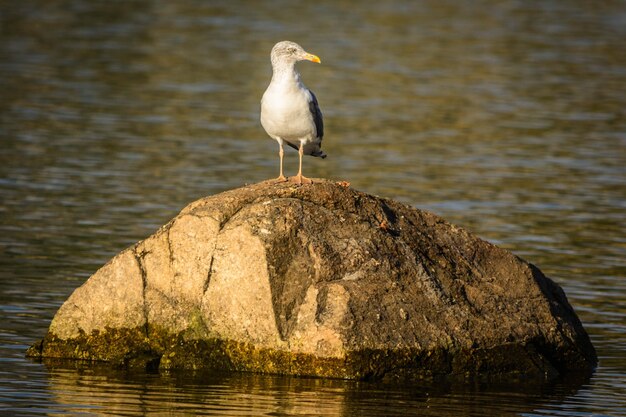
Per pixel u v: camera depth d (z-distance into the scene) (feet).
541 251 60.90
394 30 150.30
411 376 39.58
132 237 61.31
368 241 40.91
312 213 40.93
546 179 79.30
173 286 40.91
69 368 40.50
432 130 95.50
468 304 41.37
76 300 41.88
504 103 107.55
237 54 131.03
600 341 46.47
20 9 154.30
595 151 88.74
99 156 82.43
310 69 121.90
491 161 84.58
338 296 39.17
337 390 38.24
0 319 46.24
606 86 116.88
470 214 68.90
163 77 116.37
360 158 84.38
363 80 117.19
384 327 39.24
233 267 40.01
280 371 39.42
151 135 90.58
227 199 41.45
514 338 41.19
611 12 169.07
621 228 66.59
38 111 97.45
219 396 37.45
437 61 129.08
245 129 94.38
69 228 62.80
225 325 40.04
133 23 149.48
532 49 137.90
